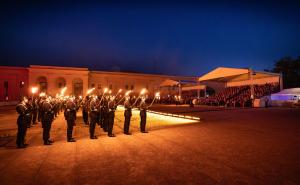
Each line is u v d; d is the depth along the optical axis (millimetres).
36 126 13820
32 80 47531
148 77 60906
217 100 36469
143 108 10805
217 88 44844
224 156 6250
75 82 52594
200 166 5449
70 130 8805
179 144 7887
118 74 57656
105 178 4820
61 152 7086
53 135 10336
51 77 48812
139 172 5141
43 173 5172
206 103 38594
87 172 5199
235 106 31469
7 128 13070
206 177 4746
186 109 27594
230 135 9445
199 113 21062
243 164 5531
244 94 33875
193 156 6324
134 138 9250
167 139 8852
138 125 13578
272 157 6082
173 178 4738
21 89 45719
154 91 61125
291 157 6062
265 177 4676
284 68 48031
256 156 6199
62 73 49688
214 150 6934
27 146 8008
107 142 8531
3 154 6910
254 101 29797
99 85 55625
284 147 7191
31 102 13547
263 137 8922
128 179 4742
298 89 29812
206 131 10586
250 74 28578
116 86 57344
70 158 6383
